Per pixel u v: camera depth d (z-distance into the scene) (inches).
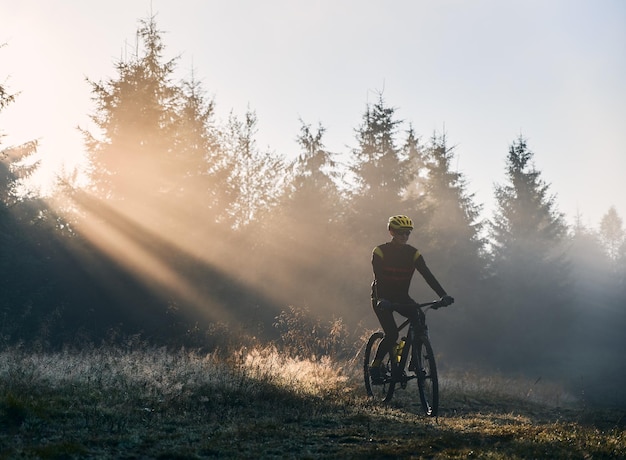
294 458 210.2
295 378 390.9
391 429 264.2
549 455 218.7
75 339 663.1
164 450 215.0
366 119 1544.0
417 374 305.1
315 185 1253.1
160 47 1050.1
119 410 273.6
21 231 812.0
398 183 1507.1
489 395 449.1
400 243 313.4
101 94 998.4
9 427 239.3
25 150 1126.4
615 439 249.9
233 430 247.8
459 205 1918.1
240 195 1130.0
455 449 220.7
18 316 720.3
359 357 519.5
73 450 207.6
